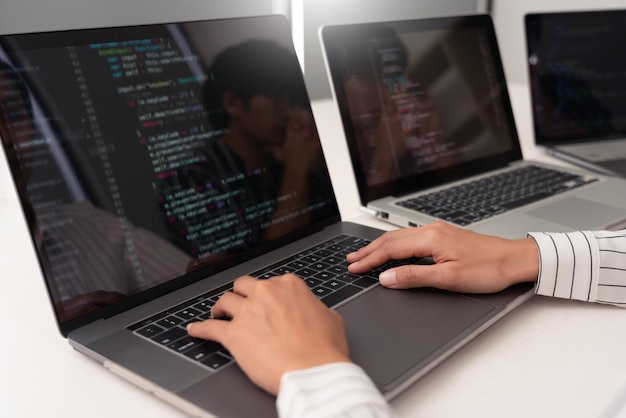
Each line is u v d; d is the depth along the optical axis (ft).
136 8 3.63
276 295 1.59
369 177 2.89
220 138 2.25
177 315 1.84
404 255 2.09
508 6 6.46
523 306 2.07
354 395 1.28
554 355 1.76
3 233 2.63
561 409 1.50
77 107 1.88
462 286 1.97
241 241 2.24
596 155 3.75
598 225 2.62
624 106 4.17
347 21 4.85
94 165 1.89
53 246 1.76
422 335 1.71
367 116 2.93
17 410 1.47
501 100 3.54
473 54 3.43
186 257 2.07
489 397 1.55
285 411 1.28
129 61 2.03
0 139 1.70
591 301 2.08
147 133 2.04
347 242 2.42
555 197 2.99
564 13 4.00
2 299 2.05
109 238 1.89
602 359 1.74
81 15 3.40
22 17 3.17
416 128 3.11
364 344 1.65
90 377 1.62
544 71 3.96
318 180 2.59
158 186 2.04
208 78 2.25
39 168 1.77
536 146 3.96
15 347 1.75
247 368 1.46
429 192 3.03
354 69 2.91
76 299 1.78
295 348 1.42
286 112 2.51
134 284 1.92
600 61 4.11
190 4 3.87
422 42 3.21
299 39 4.25
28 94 1.78
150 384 1.50
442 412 1.48
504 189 3.09
